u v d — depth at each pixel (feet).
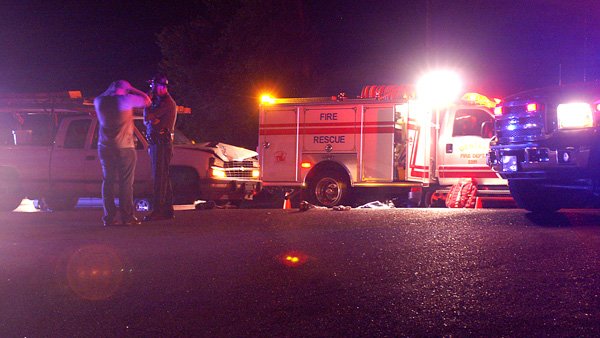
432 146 60.18
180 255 23.85
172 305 17.30
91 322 16.20
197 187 52.44
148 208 53.72
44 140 54.85
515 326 14.38
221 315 16.26
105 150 33.83
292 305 16.75
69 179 53.62
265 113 62.39
